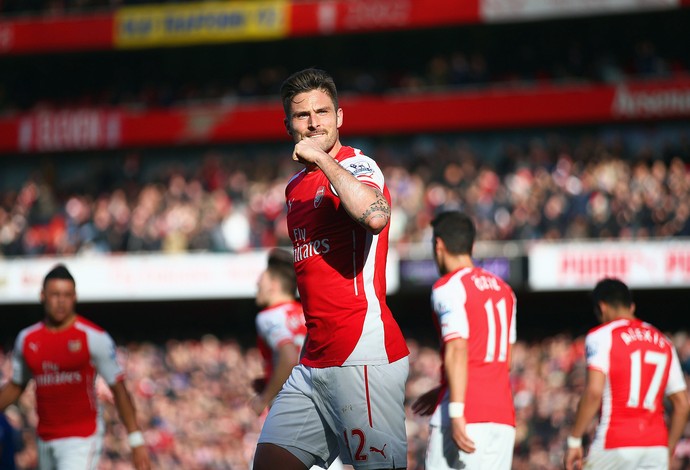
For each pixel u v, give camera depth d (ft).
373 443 10.35
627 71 63.31
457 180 57.11
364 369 10.31
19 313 64.34
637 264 48.49
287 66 74.33
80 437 17.06
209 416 48.24
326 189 10.55
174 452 45.83
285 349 17.13
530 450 42.01
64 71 76.02
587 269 49.24
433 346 54.19
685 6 59.88
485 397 13.43
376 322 10.43
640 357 16.01
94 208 62.34
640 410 15.96
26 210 62.69
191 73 75.25
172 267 55.31
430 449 13.67
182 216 58.23
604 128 64.39
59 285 16.83
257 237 55.72
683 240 48.26
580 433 15.98
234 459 45.06
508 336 13.91
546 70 66.33
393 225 53.72
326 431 10.75
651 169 56.75
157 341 65.10
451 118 64.75
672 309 56.75
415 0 65.10
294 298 18.01
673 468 37.40
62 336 16.94
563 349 46.88
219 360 52.54
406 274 51.96
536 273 49.98
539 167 56.85
